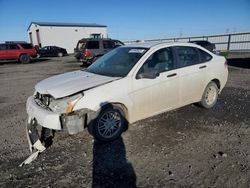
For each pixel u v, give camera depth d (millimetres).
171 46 4711
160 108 4496
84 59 15273
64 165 3330
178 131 4348
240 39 26250
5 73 14133
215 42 29000
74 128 3547
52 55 29703
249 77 10094
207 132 4301
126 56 4535
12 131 4609
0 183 2957
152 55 4363
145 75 4059
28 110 4055
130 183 2900
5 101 7039
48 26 38094
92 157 3523
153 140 4004
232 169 3133
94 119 3736
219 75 5484
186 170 3131
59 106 3588
